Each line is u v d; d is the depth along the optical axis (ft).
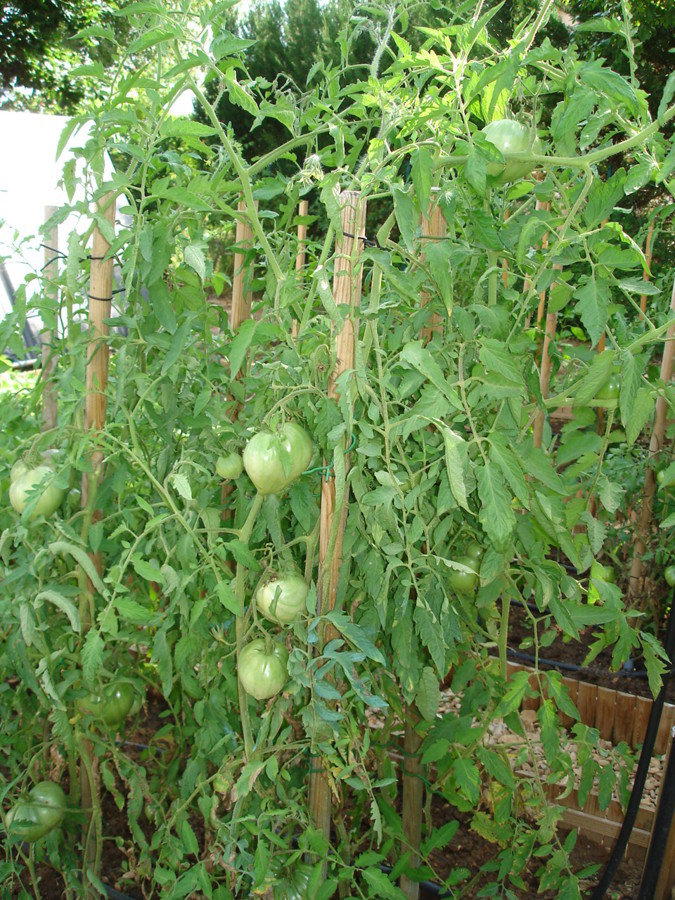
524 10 18.93
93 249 5.16
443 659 4.67
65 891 6.03
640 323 12.45
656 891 6.32
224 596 4.63
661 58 23.29
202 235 5.51
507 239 5.13
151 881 6.23
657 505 10.43
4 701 5.92
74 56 46.78
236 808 4.89
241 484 5.50
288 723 5.29
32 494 4.84
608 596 5.45
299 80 30.73
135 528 5.71
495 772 5.65
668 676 6.04
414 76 4.78
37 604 4.96
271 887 4.95
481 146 4.21
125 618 5.58
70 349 5.36
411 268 5.74
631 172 4.46
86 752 5.73
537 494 4.96
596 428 10.42
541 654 10.53
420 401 4.41
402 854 5.86
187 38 4.16
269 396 4.97
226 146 4.73
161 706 8.87
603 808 5.97
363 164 4.43
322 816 5.13
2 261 5.55
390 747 7.32
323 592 4.75
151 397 5.26
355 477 4.80
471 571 4.58
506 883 6.81
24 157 22.13
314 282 4.93
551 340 6.44
